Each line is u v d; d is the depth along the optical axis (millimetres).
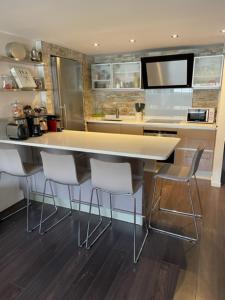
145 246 2174
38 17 2318
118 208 2588
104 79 4695
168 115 4547
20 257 2057
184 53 4004
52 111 3623
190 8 2111
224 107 3268
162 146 2307
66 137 2822
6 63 2889
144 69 4152
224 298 1618
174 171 2391
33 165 2678
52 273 1866
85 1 1921
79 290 1699
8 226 2543
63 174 2215
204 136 3707
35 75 3355
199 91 4191
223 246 2158
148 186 2484
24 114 3023
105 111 5047
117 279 1792
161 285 1728
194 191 3330
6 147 2889
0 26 2617
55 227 2512
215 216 2672
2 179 2846
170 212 2770
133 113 4809
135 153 2047
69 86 3904
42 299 1630
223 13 2238
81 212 2812
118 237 2322
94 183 2102
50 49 3463
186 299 1610
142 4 2002
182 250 2111
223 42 3525
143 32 2924
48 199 3020
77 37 3154
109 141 2564
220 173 3453
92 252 2109
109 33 2965
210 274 1827
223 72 3207
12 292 1692
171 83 4129
